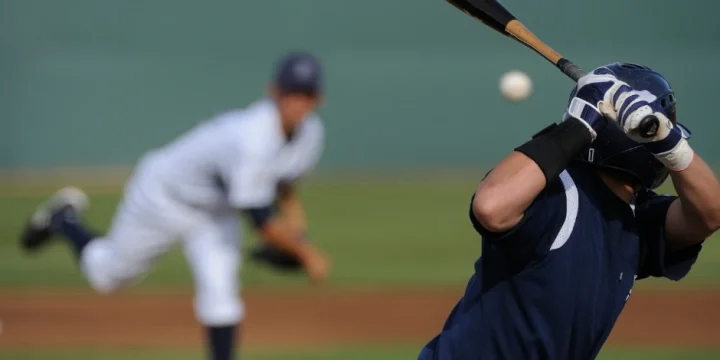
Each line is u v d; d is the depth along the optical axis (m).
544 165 9.87
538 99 68.38
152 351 26.06
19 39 67.00
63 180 62.62
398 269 38.00
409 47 69.25
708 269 38.75
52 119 67.31
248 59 69.31
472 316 10.99
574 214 10.41
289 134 23.30
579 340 10.77
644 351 25.95
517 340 10.67
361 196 57.75
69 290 34.69
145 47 68.25
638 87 10.11
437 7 69.00
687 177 10.56
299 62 22.81
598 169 10.80
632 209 10.99
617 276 10.81
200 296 22.52
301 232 26.72
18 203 54.31
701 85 68.75
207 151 22.67
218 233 23.14
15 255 41.56
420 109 69.19
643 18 69.81
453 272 37.38
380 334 28.12
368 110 69.19
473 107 68.88
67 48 67.50
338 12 69.50
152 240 23.75
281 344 26.88
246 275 38.12
